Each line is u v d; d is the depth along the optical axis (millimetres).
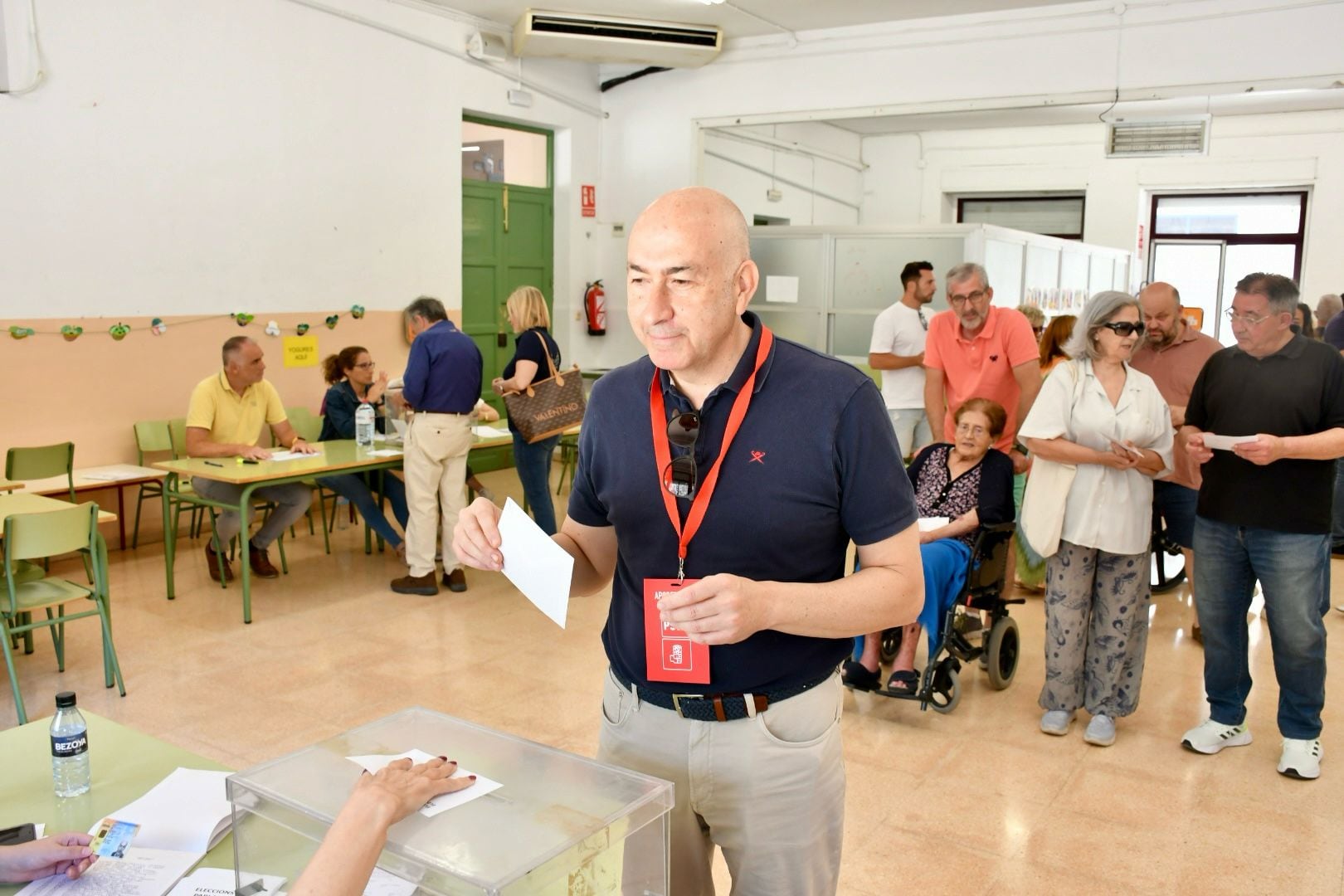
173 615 4672
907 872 2656
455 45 7234
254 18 5949
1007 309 4414
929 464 3895
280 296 6289
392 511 6965
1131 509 3275
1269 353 3035
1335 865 2699
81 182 5262
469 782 1318
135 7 5387
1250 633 4652
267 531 5262
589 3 6930
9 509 3857
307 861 1268
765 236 7699
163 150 5590
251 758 3242
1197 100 9367
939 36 6996
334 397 5742
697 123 8117
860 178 11797
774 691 1500
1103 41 6492
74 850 1432
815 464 1470
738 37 7707
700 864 1646
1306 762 3180
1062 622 3453
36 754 1823
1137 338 3225
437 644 4363
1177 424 4066
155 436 5668
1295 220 10656
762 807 1524
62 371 5285
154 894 1395
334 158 6504
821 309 7555
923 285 5934
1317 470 3006
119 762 1797
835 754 1591
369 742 1467
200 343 5891
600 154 8648
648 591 1519
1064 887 2596
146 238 5570
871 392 1502
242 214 6020
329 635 4445
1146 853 2758
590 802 1284
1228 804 3029
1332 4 5855
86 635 4371
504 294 8148
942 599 3582
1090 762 3314
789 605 1370
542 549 1451
